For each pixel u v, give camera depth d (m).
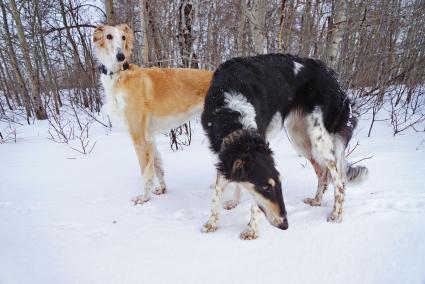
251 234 1.29
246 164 1.18
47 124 4.13
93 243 1.27
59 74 6.26
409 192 1.58
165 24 2.87
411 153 2.09
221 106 1.35
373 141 2.41
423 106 3.37
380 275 1.02
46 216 1.52
